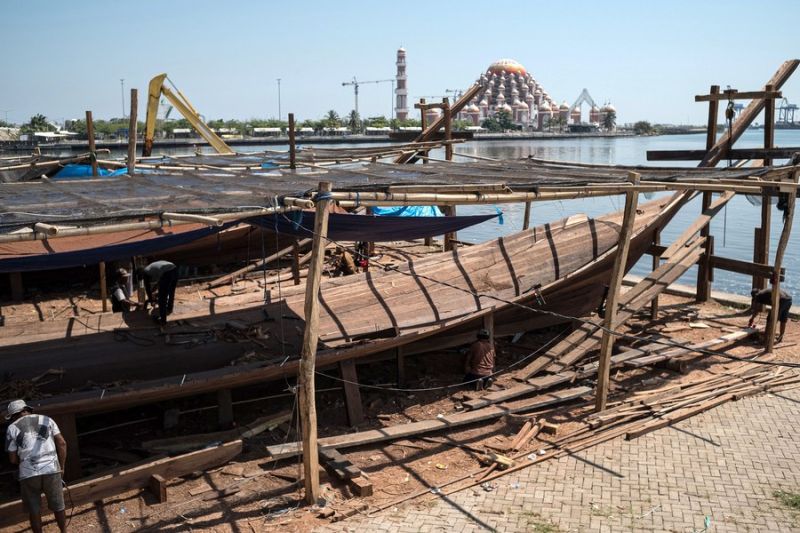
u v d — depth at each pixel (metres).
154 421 10.68
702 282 17.36
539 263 14.17
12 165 20.00
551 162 15.70
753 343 14.34
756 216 40.84
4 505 7.67
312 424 8.28
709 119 16.88
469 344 14.02
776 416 10.78
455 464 9.43
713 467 9.17
